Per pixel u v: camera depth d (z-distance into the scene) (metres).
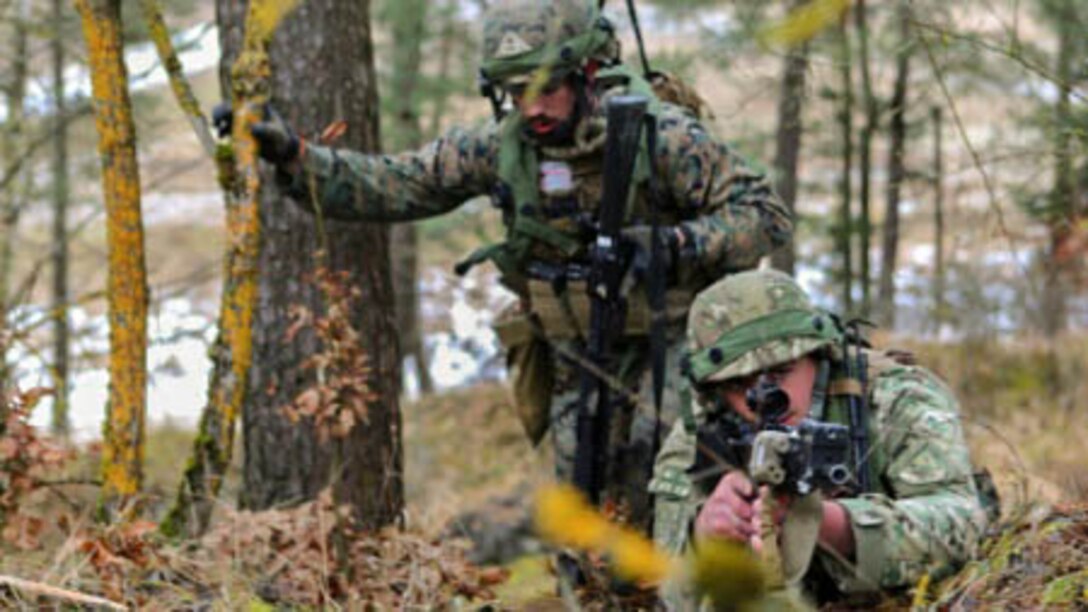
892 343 10.88
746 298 4.50
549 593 5.91
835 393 4.55
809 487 3.91
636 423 6.02
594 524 2.26
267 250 6.70
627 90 5.97
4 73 11.59
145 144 13.01
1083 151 6.05
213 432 5.87
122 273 5.83
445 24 14.83
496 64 5.85
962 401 11.30
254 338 6.73
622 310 5.92
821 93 8.84
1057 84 5.17
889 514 4.22
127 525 5.35
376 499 6.75
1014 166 8.25
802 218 9.91
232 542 5.42
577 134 5.93
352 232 6.73
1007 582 4.50
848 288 9.12
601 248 5.85
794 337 4.46
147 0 5.87
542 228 6.03
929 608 4.22
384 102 14.99
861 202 8.87
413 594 5.58
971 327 11.70
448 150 6.21
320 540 5.44
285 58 6.64
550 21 5.80
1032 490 5.80
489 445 13.66
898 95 8.71
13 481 5.45
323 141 6.11
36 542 5.34
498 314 6.51
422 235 15.89
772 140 10.12
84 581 5.06
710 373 4.49
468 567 5.80
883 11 8.08
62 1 11.41
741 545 4.00
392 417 6.87
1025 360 11.52
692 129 5.98
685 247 5.85
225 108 5.94
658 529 4.86
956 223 11.52
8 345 6.33
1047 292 10.20
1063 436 9.91
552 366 6.30
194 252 22.83
